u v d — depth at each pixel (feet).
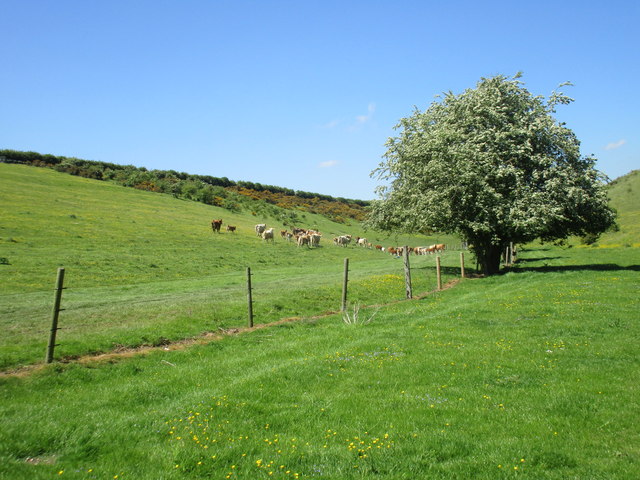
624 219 262.26
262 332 49.16
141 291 80.28
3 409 26.40
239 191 385.09
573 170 98.22
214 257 132.87
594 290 64.85
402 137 111.55
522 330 42.68
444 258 159.63
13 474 17.94
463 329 44.27
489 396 26.30
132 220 173.68
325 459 19.54
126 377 34.68
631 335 38.73
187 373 34.12
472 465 18.48
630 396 25.11
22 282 80.94
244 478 18.21
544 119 99.96
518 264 134.82
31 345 40.09
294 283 87.76
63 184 232.73
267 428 23.26
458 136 99.09
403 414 24.26
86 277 91.25
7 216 140.67
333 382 30.14
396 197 110.52
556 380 28.45
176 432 23.03
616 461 18.21
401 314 55.83
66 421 24.54
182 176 376.48
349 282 85.97
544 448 19.62
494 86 104.73
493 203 94.68
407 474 17.89
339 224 339.16
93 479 18.11
